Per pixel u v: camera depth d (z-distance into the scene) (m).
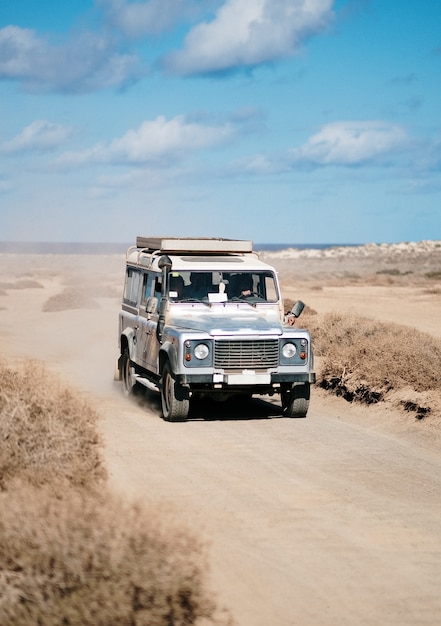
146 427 13.22
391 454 12.01
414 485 10.43
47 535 5.59
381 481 10.53
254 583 7.17
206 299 14.74
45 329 30.39
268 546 8.09
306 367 13.95
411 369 15.12
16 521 5.82
